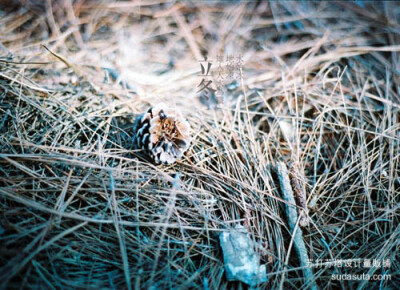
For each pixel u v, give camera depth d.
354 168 0.41
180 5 0.49
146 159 0.39
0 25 0.44
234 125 0.44
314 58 0.48
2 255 0.30
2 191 0.32
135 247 0.34
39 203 0.33
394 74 0.47
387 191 0.40
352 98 0.47
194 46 0.48
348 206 0.40
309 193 0.40
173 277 0.33
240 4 0.51
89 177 0.36
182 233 0.35
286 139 0.43
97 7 0.47
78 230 0.33
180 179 0.38
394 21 0.49
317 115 0.46
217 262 0.34
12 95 0.39
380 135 0.42
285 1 0.51
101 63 0.45
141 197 0.36
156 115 0.38
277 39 0.49
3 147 0.36
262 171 0.41
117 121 0.42
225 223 0.36
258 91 0.47
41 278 0.30
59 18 0.46
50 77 0.42
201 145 0.41
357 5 0.51
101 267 0.32
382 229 0.38
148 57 0.46
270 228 0.38
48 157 0.35
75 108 0.41
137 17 0.48
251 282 0.33
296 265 0.36
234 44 0.48
